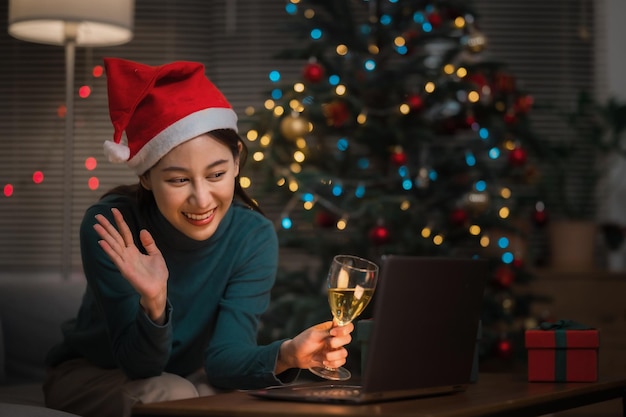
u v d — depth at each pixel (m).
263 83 4.95
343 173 3.97
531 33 4.89
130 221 2.07
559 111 4.79
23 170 4.93
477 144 4.07
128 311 1.90
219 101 1.96
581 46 4.89
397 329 1.46
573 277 4.24
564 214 4.62
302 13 4.84
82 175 4.89
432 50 4.38
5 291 2.88
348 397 1.43
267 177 3.80
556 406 1.68
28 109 4.95
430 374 1.53
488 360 3.90
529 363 1.93
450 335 1.56
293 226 4.03
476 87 3.86
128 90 1.93
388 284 1.43
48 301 2.88
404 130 3.89
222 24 5.01
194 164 1.89
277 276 3.87
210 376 1.96
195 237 1.98
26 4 3.58
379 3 3.98
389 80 3.96
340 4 3.98
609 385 1.89
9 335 2.83
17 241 4.90
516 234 4.16
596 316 4.22
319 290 3.86
